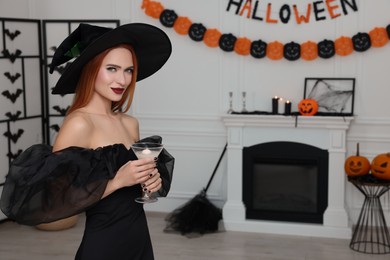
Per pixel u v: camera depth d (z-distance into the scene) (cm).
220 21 524
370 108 504
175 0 531
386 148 505
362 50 494
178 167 552
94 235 211
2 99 514
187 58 537
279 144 498
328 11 503
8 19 514
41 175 200
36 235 495
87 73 217
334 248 461
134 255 220
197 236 493
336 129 484
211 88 536
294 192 501
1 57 509
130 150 219
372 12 495
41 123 561
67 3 555
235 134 504
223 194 544
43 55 556
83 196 203
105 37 207
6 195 208
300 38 509
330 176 489
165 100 547
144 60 246
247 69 524
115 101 230
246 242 477
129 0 544
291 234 497
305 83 506
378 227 509
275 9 512
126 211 215
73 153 204
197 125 543
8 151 523
